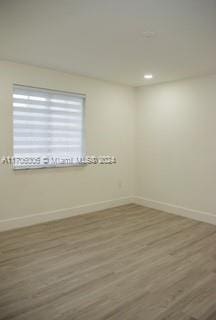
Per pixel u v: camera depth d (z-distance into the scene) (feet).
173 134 14.28
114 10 6.42
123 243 10.40
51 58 10.52
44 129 12.64
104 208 15.23
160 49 9.21
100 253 9.46
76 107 13.75
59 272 8.06
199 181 13.30
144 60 10.52
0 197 11.37
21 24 7.30
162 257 9.20
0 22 7.19
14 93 11.57
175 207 14.42
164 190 14.94
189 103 13.44
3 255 9.16
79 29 7.61
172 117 14.26
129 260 8.94
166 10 6.38
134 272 8.13
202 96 12.89
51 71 12.37
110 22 7.11
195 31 7.62
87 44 8.83
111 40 8.43
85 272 8.08
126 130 15.98
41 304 6.48
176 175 14.30
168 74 12.67
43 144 12.67
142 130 15.93
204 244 10.39
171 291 7.13
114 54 9.84
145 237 11.07
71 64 11.35
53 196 13.05
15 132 11.74
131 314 6.17
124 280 7.65
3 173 11.39
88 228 12.05
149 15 6.65
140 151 16.15
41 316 6.05
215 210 12.73
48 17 6.85
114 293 7.00
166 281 7.63
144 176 16.03
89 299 6.72
